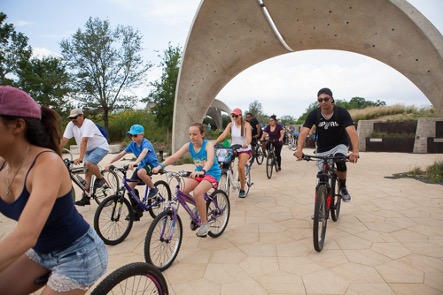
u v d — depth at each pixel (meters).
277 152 9.45
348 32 9.14
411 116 19.97
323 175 3.86
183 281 3.09
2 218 5.45
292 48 10.95
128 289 2.09
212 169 3.93
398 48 8.42
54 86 24.53
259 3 9.24
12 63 24.11
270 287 2.93
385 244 3.84
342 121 4.20
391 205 5.58
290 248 3.81
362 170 9.84
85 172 5.57
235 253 3.71
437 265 3.27
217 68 11.34
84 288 1.64
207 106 12.16
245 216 5.16
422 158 13.26
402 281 2.97
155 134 22.97
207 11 9.64
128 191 4.30
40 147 1.49
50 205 1.35
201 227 3.69
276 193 6.82
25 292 1.67
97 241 1.71
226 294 2.84
